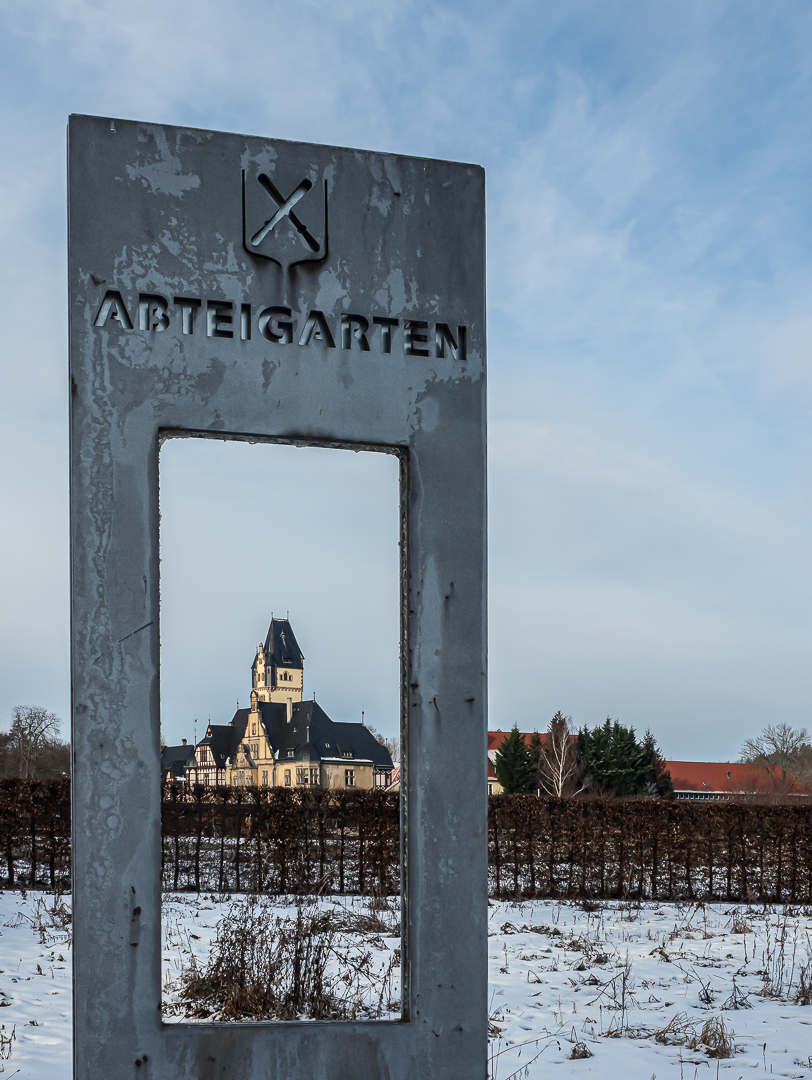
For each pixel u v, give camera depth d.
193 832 11.01
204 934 7.84
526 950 8.09
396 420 2.61
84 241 2.40
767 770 52.06
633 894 12.02
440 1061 2.46
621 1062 4.93
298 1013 5.09
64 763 44.84
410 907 2.50
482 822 2.57
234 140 2.54
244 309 2.51
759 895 12.18
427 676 2.58
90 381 2.38
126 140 2.45
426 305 2.66
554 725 46.59
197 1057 2.29
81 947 2.25
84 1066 2.22
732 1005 6.28
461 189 2.72
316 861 11.58
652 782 46.66
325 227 2.60
